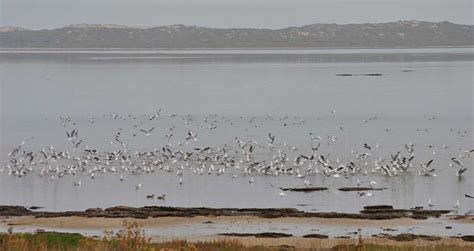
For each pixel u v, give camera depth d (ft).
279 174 191.72
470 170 195.00
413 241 122.42
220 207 157.89
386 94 452.35
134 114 353.72
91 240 84.17
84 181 187.83
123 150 238.27
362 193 168.25
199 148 237.45
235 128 292.61
